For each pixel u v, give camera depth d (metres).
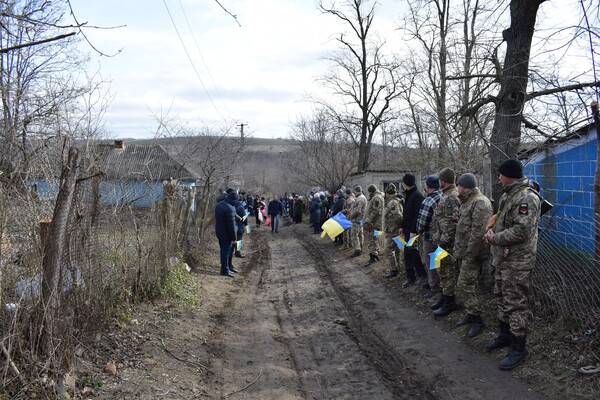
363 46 30.06
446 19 17.47
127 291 6.69
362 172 26.22
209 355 5.98
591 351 4.60
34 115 6.76
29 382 3.98
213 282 10.16
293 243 18.98
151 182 8.87
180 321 6.95
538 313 5.70
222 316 7.75
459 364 5.31
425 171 16.52
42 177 5.50
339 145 34.22
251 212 34.19
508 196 5.10
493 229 5.20
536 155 7.87
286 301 9.07
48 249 4.34
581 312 5.07
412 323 6.93
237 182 29.66
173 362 5.46
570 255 5.50
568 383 4.36
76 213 5.10
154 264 7.81
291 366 5.75
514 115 7.56
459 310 6.84
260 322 7.52
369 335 6.88
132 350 5.52
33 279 4.25
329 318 7.77
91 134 5.85
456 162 10.87
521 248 4.93
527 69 7.55
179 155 15.19
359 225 13.41
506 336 5.30
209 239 14.28
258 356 6.04
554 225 6.73
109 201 7.04
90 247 5.54
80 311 5.19
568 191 7.43
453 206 6.59
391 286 9.30
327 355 6.12
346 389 5.07
